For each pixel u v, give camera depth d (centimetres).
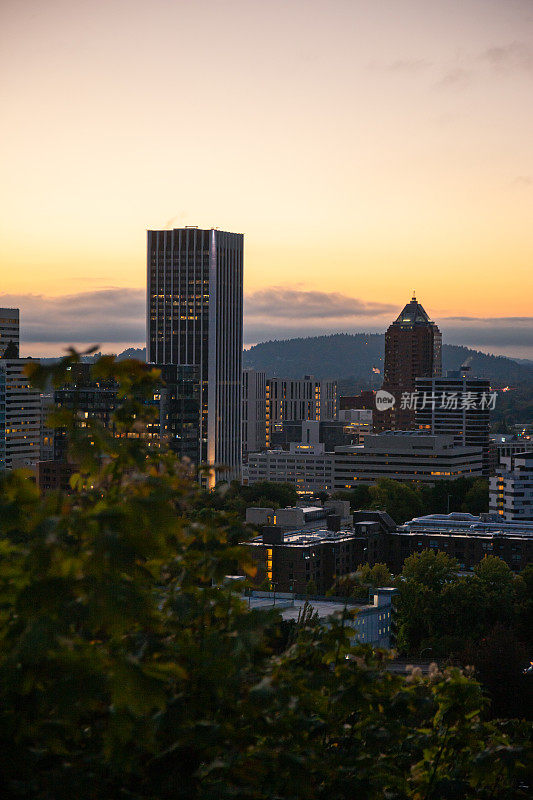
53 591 1841
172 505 2061
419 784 3069
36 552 1834
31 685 1975
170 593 2583
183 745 2364
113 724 2005
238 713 2531
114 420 2342
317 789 2733
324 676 2850
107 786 2328
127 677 1834
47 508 1881
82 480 2202
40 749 2211
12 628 1958
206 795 2350
